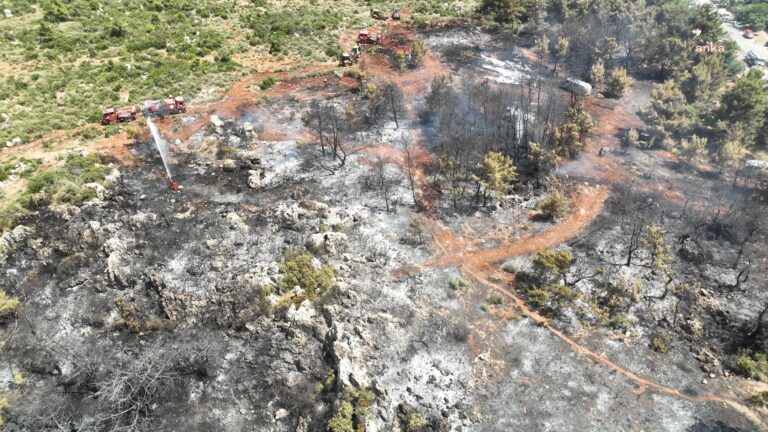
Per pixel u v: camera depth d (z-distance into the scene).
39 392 46.81
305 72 98.12
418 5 127.44
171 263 57.03
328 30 112.88
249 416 45.22
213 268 56.22
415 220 63.84
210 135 80.19
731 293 56.25
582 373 48.22
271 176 72.31
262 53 103.56
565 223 65.56
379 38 109.00
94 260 57.62
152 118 83.38
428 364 48.22
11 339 50.88
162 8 114.94
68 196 64.50
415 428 42.91
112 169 71.56
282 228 62.25
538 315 53.56
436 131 81.88
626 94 95.50
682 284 56.59
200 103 87.81
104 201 65.94
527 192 70.75
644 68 104.75
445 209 67.38
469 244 62.25
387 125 83.25
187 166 74.06
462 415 44.47
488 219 66.12
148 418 44.22
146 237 60.59
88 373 47.75
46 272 57.09
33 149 73.94
